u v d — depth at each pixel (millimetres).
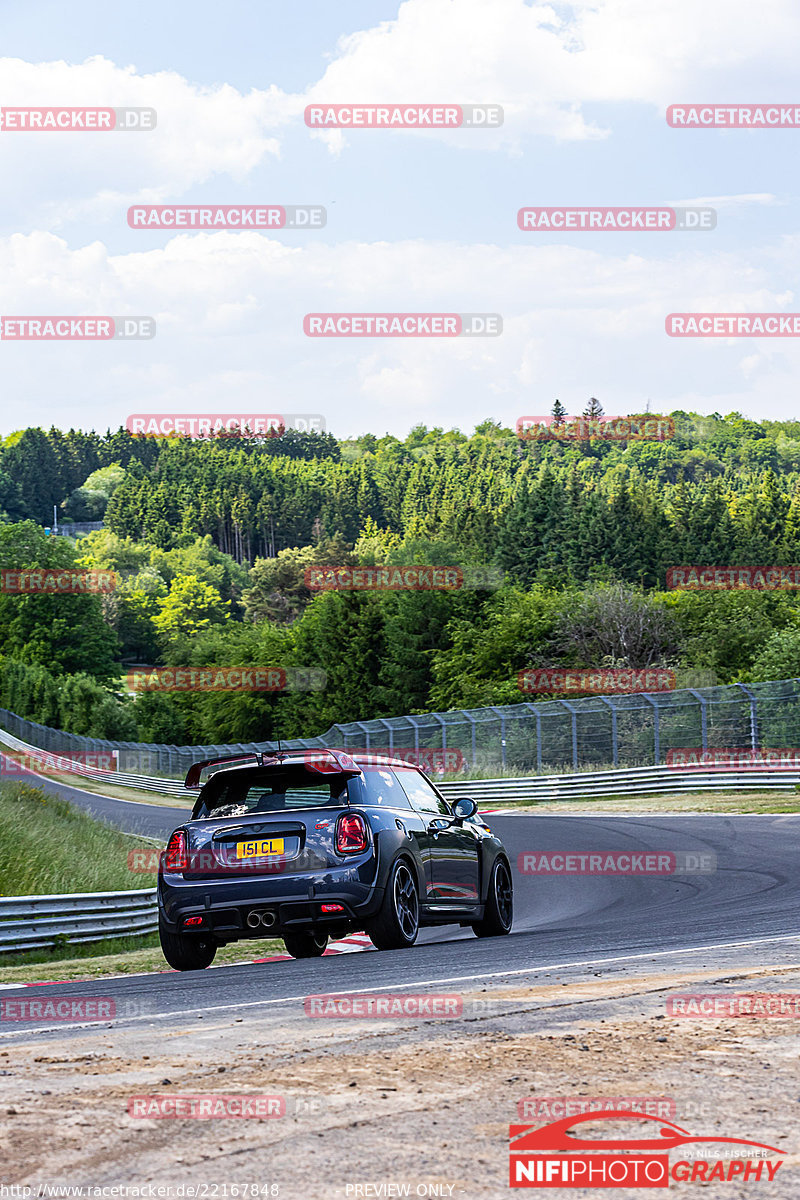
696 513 175250
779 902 18297
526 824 43531
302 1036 7082
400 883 13734
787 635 62219
